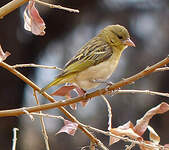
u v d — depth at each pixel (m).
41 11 13.01
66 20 13.34
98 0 13.28
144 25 13.46
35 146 12.83
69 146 12.85
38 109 5.04
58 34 13.46
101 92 5.23
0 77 12.79
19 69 13.12
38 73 13.43
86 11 13.34
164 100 13.09
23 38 13.10
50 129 13.01
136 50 13.41
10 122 12.68
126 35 6.93
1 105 12.73
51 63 13.54
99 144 5.32
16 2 4.91
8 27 12.75
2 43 12.78
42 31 4.93
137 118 13.07
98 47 6.57
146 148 4.96
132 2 13.38
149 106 13.09
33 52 13.30
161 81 13.12
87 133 5.33
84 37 13.59
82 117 13.30
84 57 6.27
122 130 5.09
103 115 13.30
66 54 13.57
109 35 6.89
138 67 13.28
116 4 13.38
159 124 12.99
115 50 6.83
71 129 4.86
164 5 13.41
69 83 6.54
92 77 6.29
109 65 6.54
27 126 12.94
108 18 13.45
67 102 5.23
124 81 5.04
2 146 12.41
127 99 13.25
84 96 5.27
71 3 13.16
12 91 12.90
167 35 13.39
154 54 13.34
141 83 13.23
